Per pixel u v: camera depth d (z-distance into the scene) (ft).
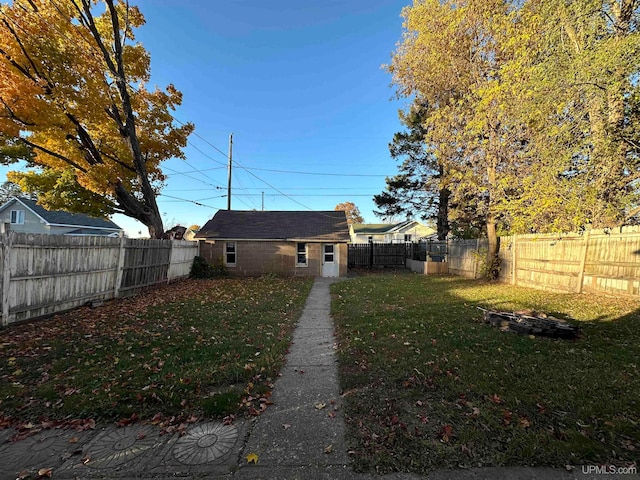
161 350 15.14
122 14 40.42
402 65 42.98
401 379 11.86
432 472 7.18
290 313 23.76
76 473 7.45
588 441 7.98
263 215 64.03
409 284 39.42
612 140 22.49
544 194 26.84
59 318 21.27
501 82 29.86
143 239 33.68
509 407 9.64
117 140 41.81
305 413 9.86
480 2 32.37
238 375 12.39
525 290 32.01
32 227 88.48
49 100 31.89
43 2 32.81
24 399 10.58
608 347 14.62
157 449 8.25
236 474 7.31
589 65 20.72
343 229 58.59
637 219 26.35
